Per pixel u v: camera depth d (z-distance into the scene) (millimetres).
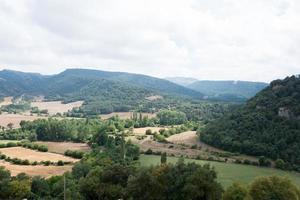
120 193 108625
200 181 99188
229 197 97125
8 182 121625
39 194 124062
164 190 101938
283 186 95938
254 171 177500
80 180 123875
